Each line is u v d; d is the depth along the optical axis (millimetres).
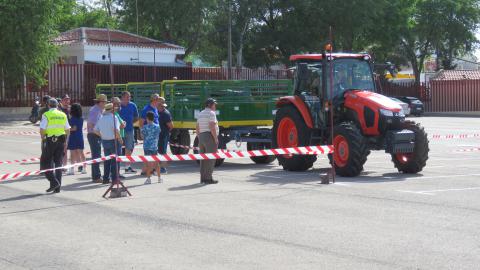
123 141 16828
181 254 8656
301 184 14727
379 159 20156
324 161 19875
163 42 57062
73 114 17328
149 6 55000
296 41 58969
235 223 10492
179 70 52375
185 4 54125
